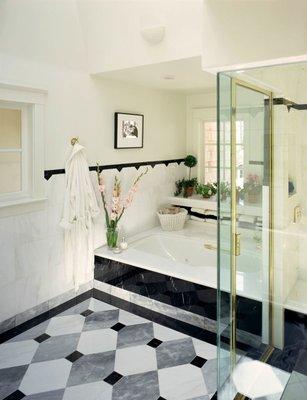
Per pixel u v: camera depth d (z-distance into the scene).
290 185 2.27
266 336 2.27
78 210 3.20
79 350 2.50
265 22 1.70
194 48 2.58
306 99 2.16
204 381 2.16
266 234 2.19
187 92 4.54
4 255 2.72
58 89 3.03
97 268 3.48
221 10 1.82
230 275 1.98
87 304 3.24
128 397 2.02
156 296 3.07
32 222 2.91
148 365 2.32
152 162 4.29
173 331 2.75
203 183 4.86
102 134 3.54
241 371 2.06
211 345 2.55
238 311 2.06
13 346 2.55
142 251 3.53
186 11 2.47
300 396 1.94
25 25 2.58
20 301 2.88
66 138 3.15
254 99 1.97
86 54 3.18
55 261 3.14
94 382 2.16
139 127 3.98
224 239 1.92
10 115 2.77
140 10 2.63
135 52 2.88
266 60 1.74
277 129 2.13
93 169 3.48
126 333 2.73
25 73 2.73
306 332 2.23
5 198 2.76
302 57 1.68
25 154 2.88
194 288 2.83
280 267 2.25
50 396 2.04
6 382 2.16
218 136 1.81
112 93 3.62
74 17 2.88
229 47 1.81
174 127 4.63
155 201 4.43
